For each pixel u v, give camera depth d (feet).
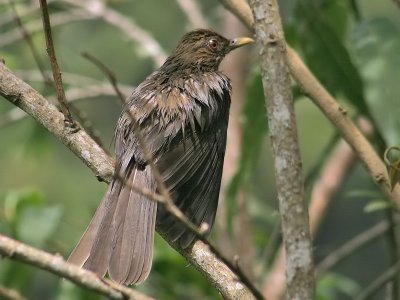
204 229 23.66
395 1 34.01
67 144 31.45
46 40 30.14
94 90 47.78
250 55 50.60
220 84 35.86
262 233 46.55
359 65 35.99
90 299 40.42
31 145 52.47
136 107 33.94
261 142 40.19
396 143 34.65
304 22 39.19
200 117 33.73
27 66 52.39
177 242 28.25
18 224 39.14
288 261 22.90
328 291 44.47
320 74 38.68
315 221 47.44
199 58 38.55
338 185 47.91
